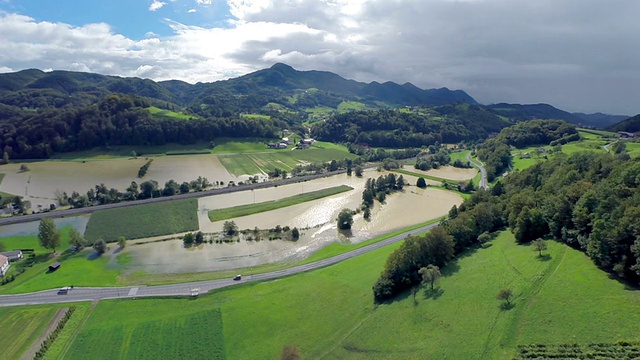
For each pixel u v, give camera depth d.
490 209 140.50
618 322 69.12
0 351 92.38
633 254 80.31
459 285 98.56
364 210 195.88
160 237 164.25
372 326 93.06
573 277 86.69
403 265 108.81
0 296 115.94
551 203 116.44
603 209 96.56
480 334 77.12
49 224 144.12
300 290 115.25
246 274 130.12
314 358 86.81
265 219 187.00
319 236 167.50
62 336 96.50
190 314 104.88
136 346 92.25
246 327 98.50
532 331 73.50
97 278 127.56
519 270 97.38
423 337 82.69
